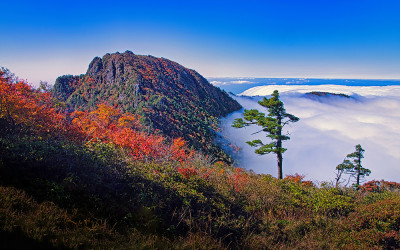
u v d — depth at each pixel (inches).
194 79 7480.3
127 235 247.8
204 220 326.3
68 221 235.0
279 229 352.8
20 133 530.6
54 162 336.8
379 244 307.3
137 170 397.7
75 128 733.9
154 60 6948.8
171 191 359.6
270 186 531.8
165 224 295.1
